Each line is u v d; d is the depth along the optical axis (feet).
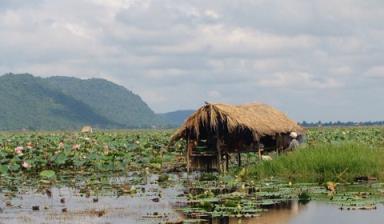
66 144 135.64
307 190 70.95
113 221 52.65
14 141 158.51
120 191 73.15
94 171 99.04
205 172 95.61
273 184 77.25
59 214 56.85
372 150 91.04
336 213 55.42
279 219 52.49
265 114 100.58
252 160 106.93
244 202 61.98
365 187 73.67
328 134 183.83
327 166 83.25
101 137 174.81
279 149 100.94
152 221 52.16
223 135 93.66
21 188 78.33
